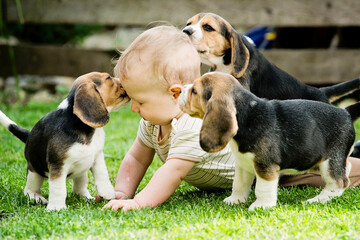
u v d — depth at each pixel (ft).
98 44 63.87
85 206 16.02
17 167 22.39
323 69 41.91
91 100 15.21
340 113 16.80
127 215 14.57
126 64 16.12
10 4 43.19
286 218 13.97
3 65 44.47
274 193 15.60
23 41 53.62
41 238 12.82
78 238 12.66
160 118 16.57
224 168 17.84
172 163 16.34
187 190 19.58
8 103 45.39
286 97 22.98
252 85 22.65
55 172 15.56
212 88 14.49
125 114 40.47
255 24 41.88
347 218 13.92
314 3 41.04
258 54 23.24
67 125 15.60
